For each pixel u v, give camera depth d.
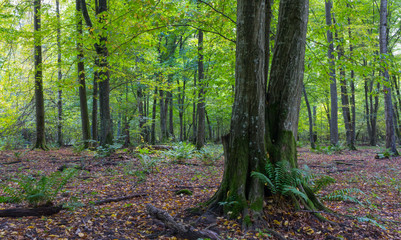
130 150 12.97
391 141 14.64
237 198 4.53
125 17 6.31
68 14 16.73
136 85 19.52
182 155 11.76
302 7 4.87
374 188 7.20
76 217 4.51
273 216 4.38
